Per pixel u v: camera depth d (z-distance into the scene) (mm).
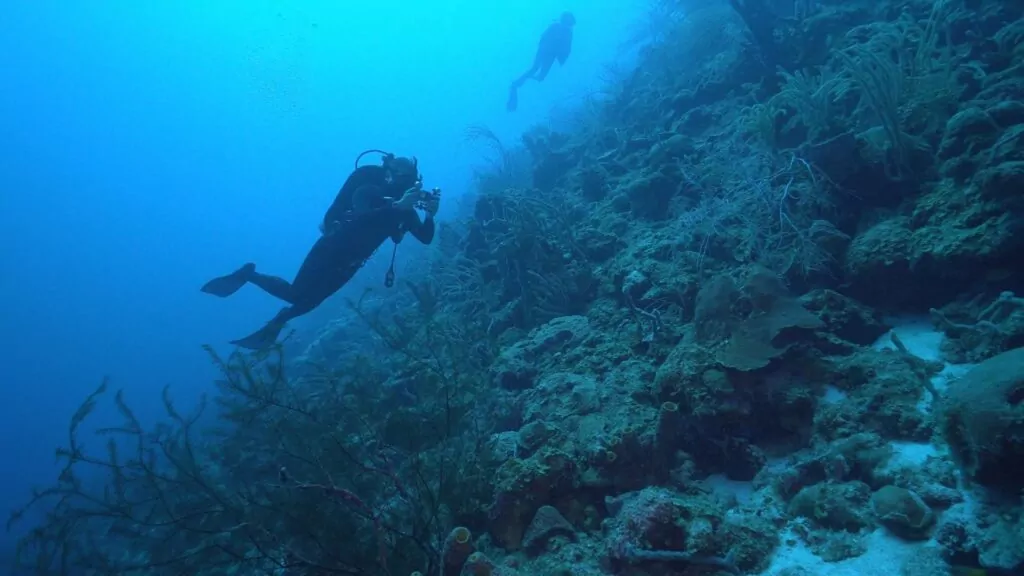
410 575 3160
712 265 5043
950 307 3484
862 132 4633
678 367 3580
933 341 3396
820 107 5145
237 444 5891
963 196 3635
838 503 2602
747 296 3682
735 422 3303
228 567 4105
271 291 5988
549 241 6434
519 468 3334
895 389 3049
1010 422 2062
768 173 5219
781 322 3443
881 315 3842
